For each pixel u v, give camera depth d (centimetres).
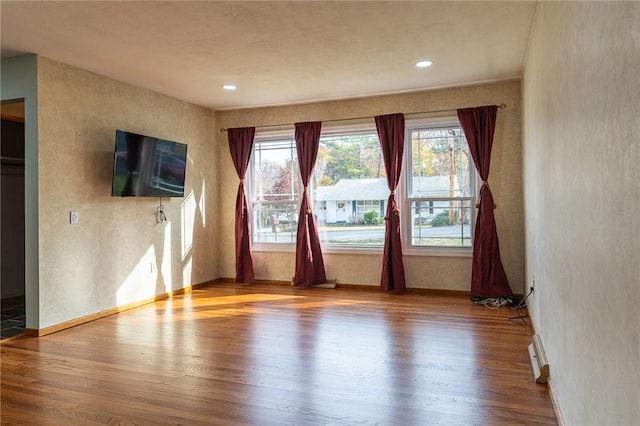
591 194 159
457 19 330
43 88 395
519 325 400
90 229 441
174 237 560
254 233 641
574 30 183
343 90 531
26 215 392
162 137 538
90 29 338
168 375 296
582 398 177
